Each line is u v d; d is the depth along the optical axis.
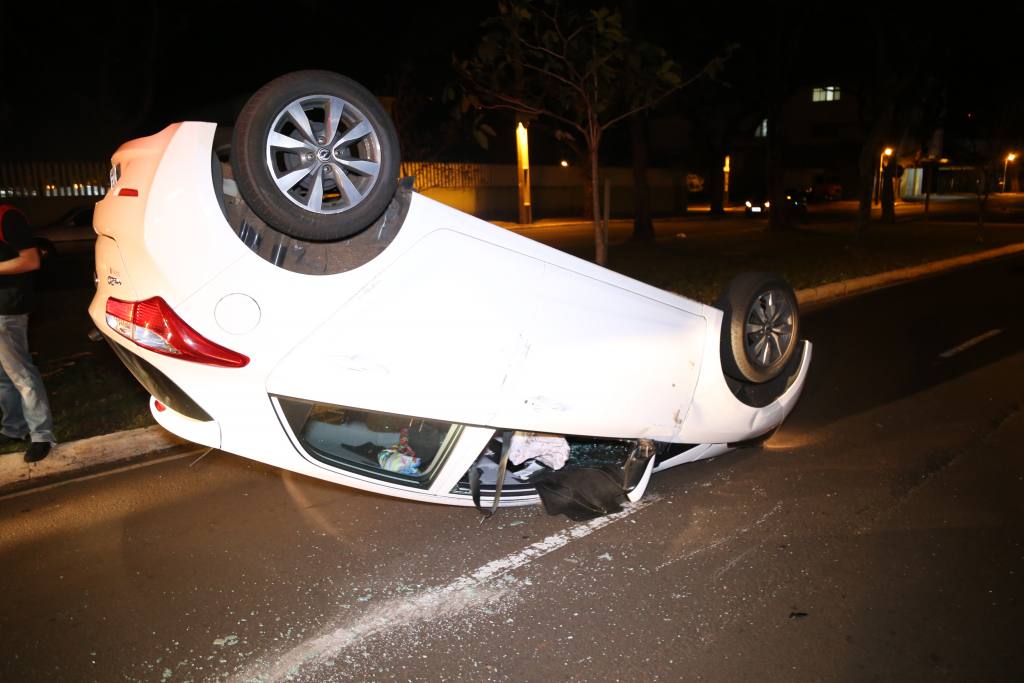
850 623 3.56
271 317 3.49
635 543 4.34
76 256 19.16
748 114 41.44
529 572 4.04
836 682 3.16
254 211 3.41
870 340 9.71
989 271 16.97
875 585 3.88
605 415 4.26
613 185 46.62
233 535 4.50
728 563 4.11
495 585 3.93
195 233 3.38
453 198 37.06
